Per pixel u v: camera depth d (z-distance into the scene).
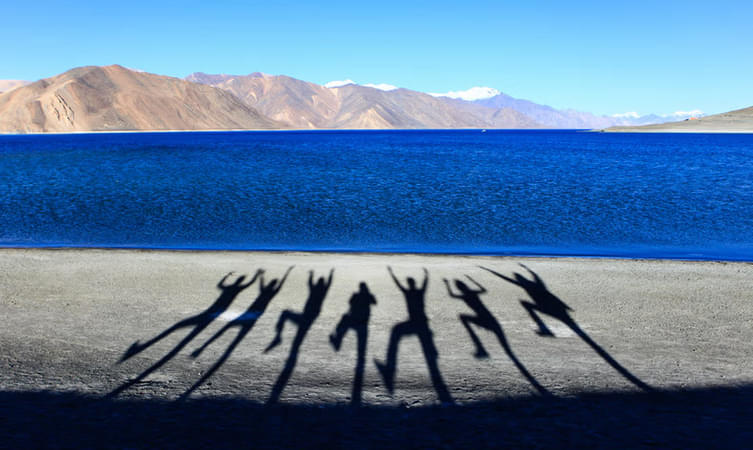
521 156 59.56
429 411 4.07
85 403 4.16
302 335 6.27
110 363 5.21
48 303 7.75
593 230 16.91
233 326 6.62
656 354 5.68
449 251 13.73
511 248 14.21
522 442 3.50
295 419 3.88
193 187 29.28
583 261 11.40
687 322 6.96
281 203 23.14
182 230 16.94
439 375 4.95
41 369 4.99
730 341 6.18
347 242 15.06
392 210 21.20
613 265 10.94
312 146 88.62
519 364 5.30
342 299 8.02
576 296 8.31
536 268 10.55
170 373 4.95
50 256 11.70
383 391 4.52
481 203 23.05
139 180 33.28
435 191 27.36
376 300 7.97
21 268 10.34
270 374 4.95
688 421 3.91
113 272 9.98
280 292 8.46
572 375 4.98
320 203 23.12
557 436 3.61
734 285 9.12
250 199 24.39
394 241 15.22
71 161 52.72
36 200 24.19
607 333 6.45
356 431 3.67
